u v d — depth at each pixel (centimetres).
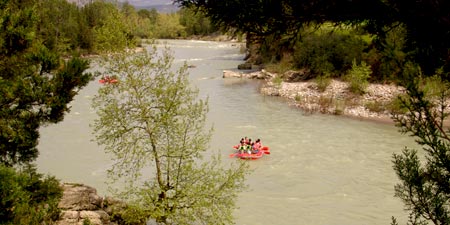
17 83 913
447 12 342
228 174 1437
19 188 571
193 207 1352
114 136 1417
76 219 1356
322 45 4469
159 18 16700
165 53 1463
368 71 3931
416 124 484
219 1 388
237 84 4762
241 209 1681
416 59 393
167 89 1384
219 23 412
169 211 1360
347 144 2503
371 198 1764
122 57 1378
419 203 601
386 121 3028
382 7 365
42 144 2462
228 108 3500
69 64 980
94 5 9831
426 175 570
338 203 1728
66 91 970
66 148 2394
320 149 2412
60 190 909
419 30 371
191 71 5788
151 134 1405
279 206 1706
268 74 5050
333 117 3177
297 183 1931
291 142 2548
